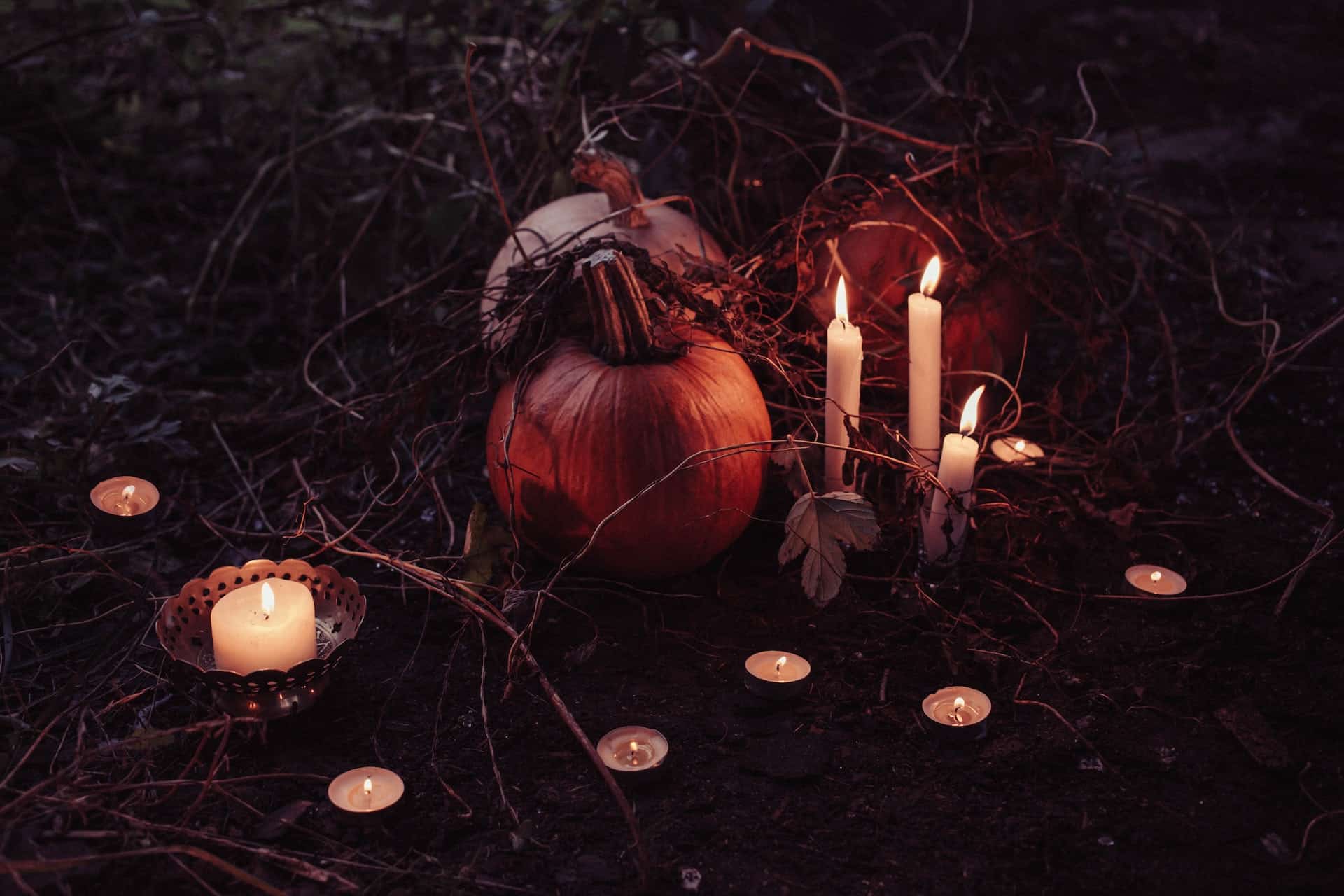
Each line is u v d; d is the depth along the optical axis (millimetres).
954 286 2654
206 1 3820
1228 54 6039
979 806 1824
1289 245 3953
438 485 2730
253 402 3092
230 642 1898
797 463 2330
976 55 5254
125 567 2395
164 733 1820
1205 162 4684
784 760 1919
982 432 2646
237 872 1620
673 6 3193
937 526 2285
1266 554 2438
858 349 2254
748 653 2182
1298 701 2027
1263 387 3115
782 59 3197
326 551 2459
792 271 2650
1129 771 1896
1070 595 2326
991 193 2697
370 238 3365
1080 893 1657
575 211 2775
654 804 1832
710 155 3150
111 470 2662
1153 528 2555
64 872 1657
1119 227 2965
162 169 4227
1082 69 2896
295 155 3547
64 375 3131
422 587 2307
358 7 4074
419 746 1954
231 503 2662
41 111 4211
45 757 1899
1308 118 5125
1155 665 2133
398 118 3498
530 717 2018
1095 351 2670
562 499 2191
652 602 2324
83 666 2111
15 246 3803
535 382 2271
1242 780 1870
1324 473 2742
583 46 3270
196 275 3742
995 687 2088
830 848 1746
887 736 1978
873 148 3061
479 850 1741
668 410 2166
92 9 3949
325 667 1922
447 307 3332
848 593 2311
